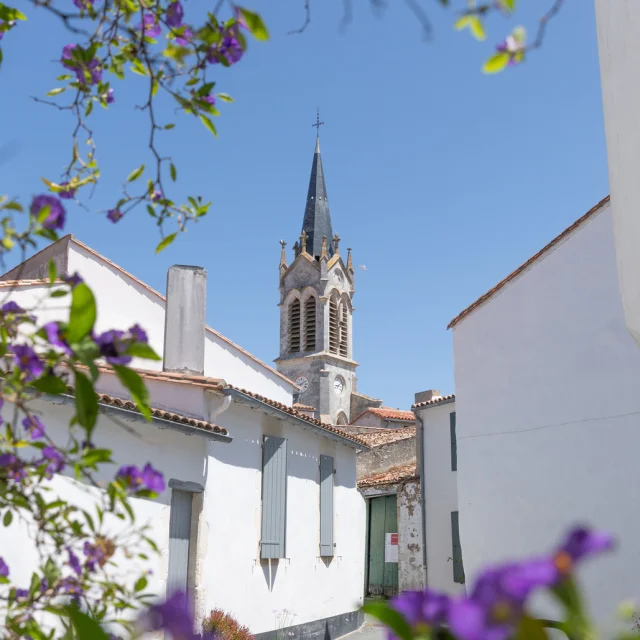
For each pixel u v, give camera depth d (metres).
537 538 11.15
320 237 64.56
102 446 8.91
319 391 58.56
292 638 13.17
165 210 3.26
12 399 2.60
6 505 3.02
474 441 12.25
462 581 18.03
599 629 0.90
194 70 3.07
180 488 10.17
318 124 68.44
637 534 10.10
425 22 2.18
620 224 7.07
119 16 3.13
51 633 3.01
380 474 23.25
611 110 7.13
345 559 15.98
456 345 12.84
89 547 3.20
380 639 14.71
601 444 10.73
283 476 13.11
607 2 7.07
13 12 3.00
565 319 11.51
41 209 2.64
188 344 12.57
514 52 2.45
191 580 10.42
